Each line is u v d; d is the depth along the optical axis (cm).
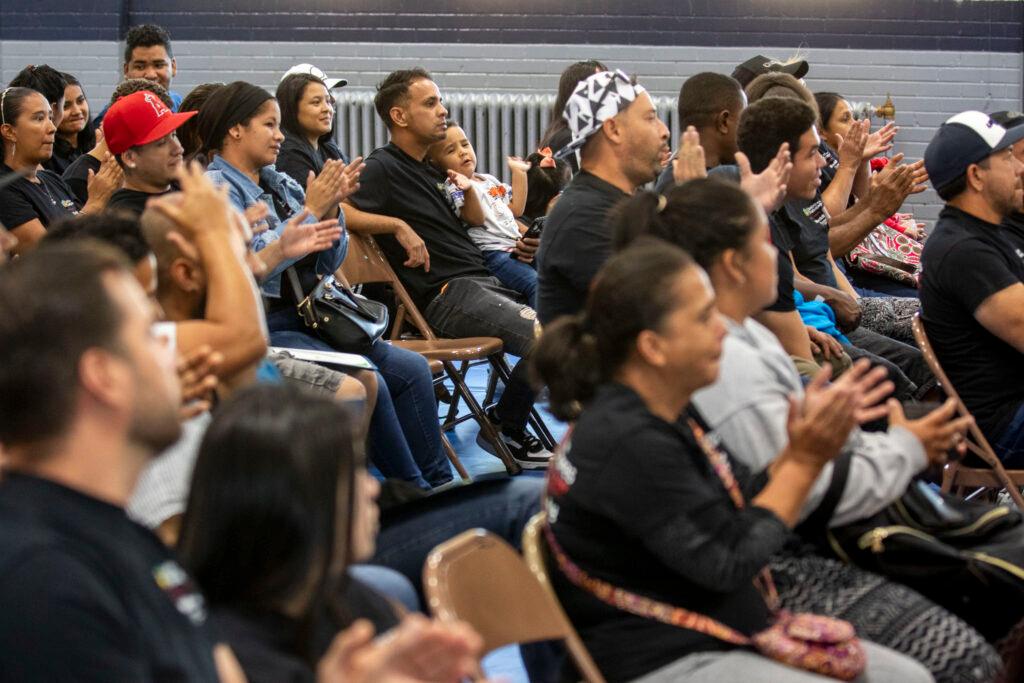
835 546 317
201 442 194
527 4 1155
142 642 162
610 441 260
